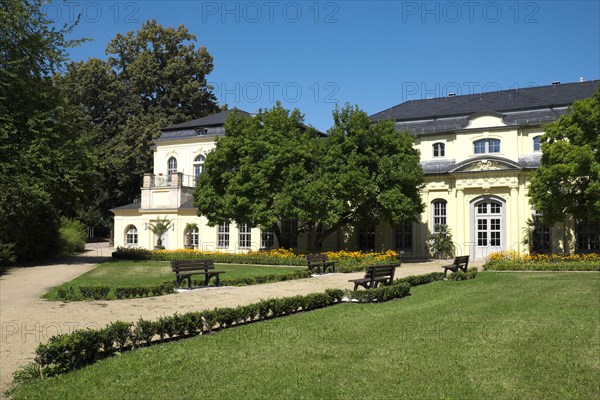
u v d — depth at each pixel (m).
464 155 34.19
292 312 12.48
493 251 32.53
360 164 29.59
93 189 32.38
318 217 28.97
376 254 29.22
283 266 28.44
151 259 33.53
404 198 29.17
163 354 8.36
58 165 27.56
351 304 13.84
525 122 33.00
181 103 58.22
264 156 29.89
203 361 7.96
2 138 26.14
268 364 7.79
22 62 27.61
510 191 31.91
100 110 57.25
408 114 38.66
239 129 30.86
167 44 58.28
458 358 8.05
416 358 8.05
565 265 23.73
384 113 40.16
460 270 23.77
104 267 27.30
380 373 7.31
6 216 25.61
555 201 24.81
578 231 30.70
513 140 32.88
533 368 7.52
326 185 28.41
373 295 14.19
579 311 12.31
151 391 6.65
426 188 34.78
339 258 27.61
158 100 56.97
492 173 32.25
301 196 28.31
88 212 56.97
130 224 43.00
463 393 6.48
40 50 28.75
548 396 6.41
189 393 6.56
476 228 33.16
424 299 14.71
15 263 29.83
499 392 6.54
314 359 8.04
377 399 6.30
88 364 7.93
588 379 7.02
